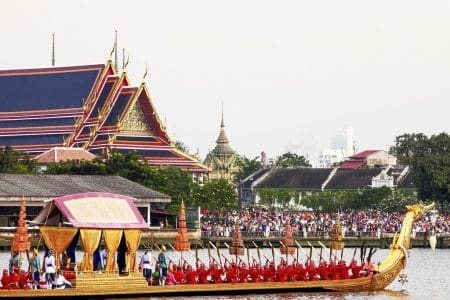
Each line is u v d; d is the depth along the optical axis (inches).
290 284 4377.5
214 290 4232.3
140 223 4195.4
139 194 7308.1
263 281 4357.8
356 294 4448.8
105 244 4092.0
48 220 4138.8
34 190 6943.9
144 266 4266.7
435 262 6461.6
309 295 4325.8
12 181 7076.8
